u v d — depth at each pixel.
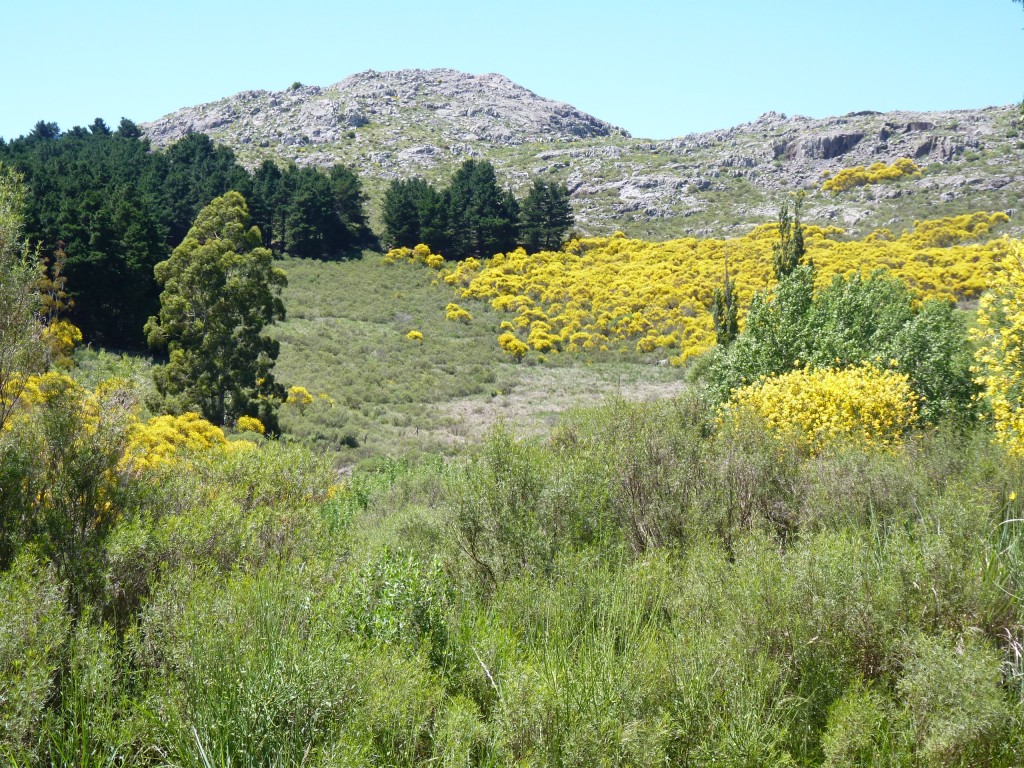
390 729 2.69
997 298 7.30
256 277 28.19
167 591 3.29
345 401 33.19
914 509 4.73
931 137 96.50
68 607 3.42
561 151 120.75
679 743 2.76
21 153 65.94
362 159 112.50
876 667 3.15
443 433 29.61
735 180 101.62
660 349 46.03
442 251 68.50
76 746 2.64
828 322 12.33
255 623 3.11
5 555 3.65
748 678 2.97
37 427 4.25
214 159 75.00
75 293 35.94
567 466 5.27
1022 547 3.92
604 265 64.94
